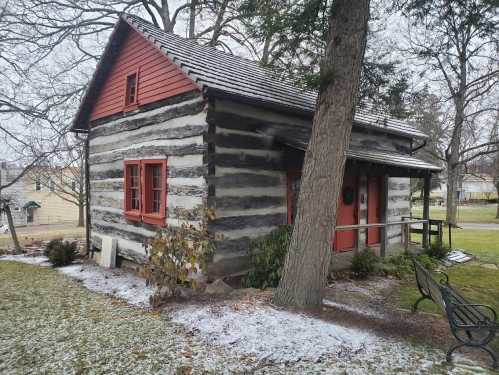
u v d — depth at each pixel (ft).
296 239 14.97
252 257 19.49
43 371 10.33
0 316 15.33
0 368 10.56
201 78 17.54
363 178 30.09
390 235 32.86
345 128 14.55
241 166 19.92
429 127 62.49
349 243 28.81
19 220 90.43
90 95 29.68
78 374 10.12
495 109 52.13
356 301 16.83
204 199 18.49
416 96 23.07
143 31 22.40
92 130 30.89
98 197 29.66
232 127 19.56
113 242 26.68
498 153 78.07
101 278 23.12
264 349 11.25
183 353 11.25
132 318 14.80
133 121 24.99
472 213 90.38
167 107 21.58
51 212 96.68
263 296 16.39
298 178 23.59
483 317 11.32
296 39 17.30
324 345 11.45
